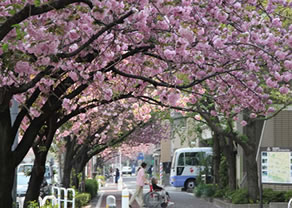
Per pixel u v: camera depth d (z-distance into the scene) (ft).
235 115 43.93
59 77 29.12
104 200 99.76
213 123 72.18
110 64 31.63
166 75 35.37
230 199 80.07
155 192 77.56
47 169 101.40
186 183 144.77
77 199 72.84
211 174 121.60
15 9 20.57
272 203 70.79
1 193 26.27
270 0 34.35
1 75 24.75
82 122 60.80
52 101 29.50
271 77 35.27
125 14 24.90
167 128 123.95
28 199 38.14
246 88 39.19
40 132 38.11
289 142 88.28
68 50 28.94
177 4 26.05
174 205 85.30
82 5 23.98
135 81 35.86
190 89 41.42
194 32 28.17
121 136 95.50
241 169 96.94
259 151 57.16
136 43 30.60
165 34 28.40
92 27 24.97
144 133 122.93
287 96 59.98
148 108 59.11
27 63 23.88
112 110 64.64
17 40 22.11
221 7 31.78
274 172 56.54
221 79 38.09
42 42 22.65
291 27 33.50
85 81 29.35
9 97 25.29
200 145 159.74
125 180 249.75
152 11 27.40
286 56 33.60
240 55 33.47
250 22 33.19
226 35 30.99
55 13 23.06
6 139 26.35
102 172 280.72
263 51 34.58
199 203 90.12
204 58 33.06
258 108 40.42
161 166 189.67
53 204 43.27
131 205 83.20
